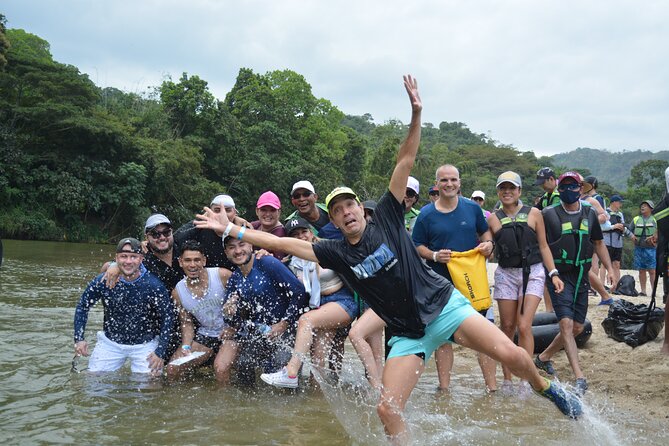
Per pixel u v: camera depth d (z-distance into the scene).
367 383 6.23
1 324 8.45
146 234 6.45
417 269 4.34
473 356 7.97
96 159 39.03
